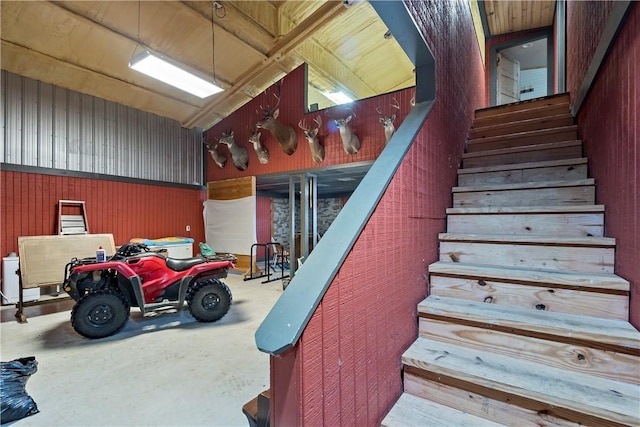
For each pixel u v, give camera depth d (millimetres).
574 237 1663
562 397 1074
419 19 1721
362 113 5406
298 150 6137
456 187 2424
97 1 4379
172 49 5383
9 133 4844
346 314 991
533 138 2838
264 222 9508
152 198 6762
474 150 3131
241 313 4031
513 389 1144
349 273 1010
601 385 1145
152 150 6789
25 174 4992
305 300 842
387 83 8812
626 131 1368
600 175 1830
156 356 2725
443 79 2229
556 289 1466
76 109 5609
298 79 6125
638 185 1234
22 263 3982
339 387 943
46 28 4508
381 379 1218
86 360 2643
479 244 1864
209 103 6926
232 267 3992
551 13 5254
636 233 1259
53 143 5316
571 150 2451
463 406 1253
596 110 1928
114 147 6137
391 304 1324
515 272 1573
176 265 3695
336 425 922
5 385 2057
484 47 6207
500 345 1388
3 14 4160
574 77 2945
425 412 1256
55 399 2062
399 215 1427
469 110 3473
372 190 1255
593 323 1296
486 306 1550
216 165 7602
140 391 2160
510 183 2459
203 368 2500
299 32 5328
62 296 4922
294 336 749
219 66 6027
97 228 5832
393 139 1629
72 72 5273
